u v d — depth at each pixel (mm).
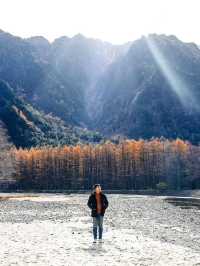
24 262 22562
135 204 78500
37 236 32969
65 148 186625
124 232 36125
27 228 38594
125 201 89125
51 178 185250
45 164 186500
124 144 186125
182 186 175125
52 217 49906
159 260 23578
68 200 92938
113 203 80688
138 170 177875
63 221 45156
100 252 25953
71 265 22000
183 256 24969
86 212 57406
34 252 25703
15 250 26344
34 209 63250
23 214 54219
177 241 31406
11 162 196375
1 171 194500
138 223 44219
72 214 54125
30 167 188625
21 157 191750
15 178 191125
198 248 28344
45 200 93438
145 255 25094
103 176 181250
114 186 179000
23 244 28797
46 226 40281
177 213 58250
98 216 30500
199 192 141875
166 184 170375
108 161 180750
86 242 29969
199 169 179750
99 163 181875
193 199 104750
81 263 22531
